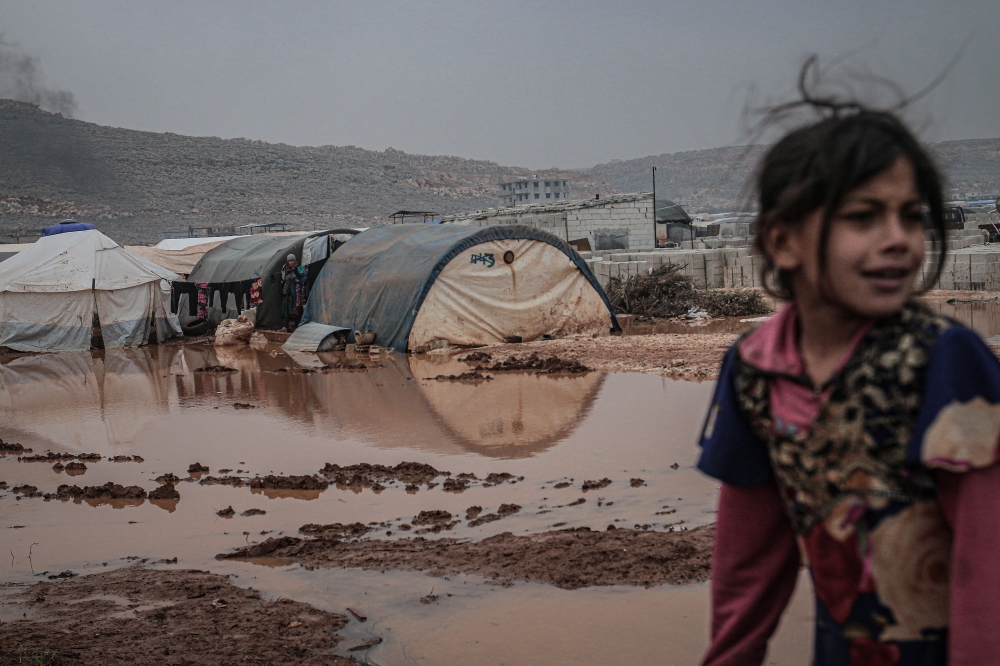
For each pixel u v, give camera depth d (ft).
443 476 31.81
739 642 7.34
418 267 76.64
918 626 6.11
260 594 20.66
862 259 5.67
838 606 6.33
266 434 41.88
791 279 6.31
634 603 18.35
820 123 5.98
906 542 5.98
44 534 27.20
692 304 97.04
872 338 5.91
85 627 18.57
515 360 63.16
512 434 38.50
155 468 36.04
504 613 18.29
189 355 84.17
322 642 17.33
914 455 5.68
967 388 5.55
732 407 6.83
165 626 18.43
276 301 101.24
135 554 24.76
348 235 99.55
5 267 96.58
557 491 28.66
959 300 90.07
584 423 39.81
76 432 45.42
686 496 27.07
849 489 6.05
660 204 207.10
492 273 77.30
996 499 5.51
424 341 74.74
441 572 21.26
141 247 139.23
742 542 7.21
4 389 64.28
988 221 162.81
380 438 39.32
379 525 26.25
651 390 47.85
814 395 6.17
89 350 93.40
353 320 82.33
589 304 82.12
